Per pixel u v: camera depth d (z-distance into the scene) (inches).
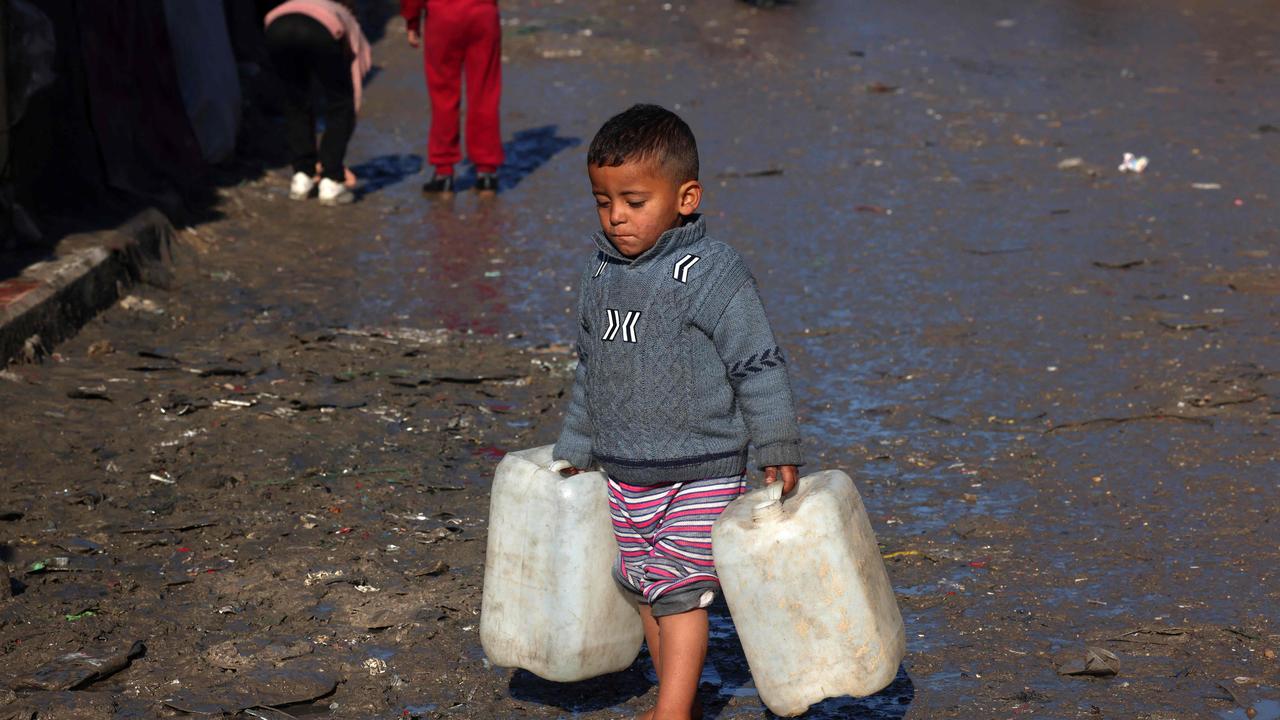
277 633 266.1
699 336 210.8
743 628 209.5
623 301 211.9
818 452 369.7
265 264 564.1
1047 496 335.9
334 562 297.4
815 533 203.2
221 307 501.7
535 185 721.0
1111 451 364.5
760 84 992.9
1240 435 373.1
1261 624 266.2
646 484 214.7
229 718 235.3
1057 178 715.4
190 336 463.5
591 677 226.2
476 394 412.8
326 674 250.2
